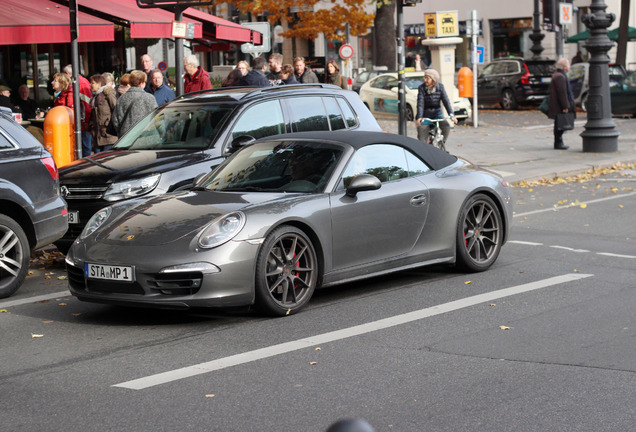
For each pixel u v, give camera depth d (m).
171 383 5.61
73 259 7.42
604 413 4.93
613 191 15.45
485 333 6.64
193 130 10.59
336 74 19.80
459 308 7.45
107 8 17.36
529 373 5.66
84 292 7.30
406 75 31.17
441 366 5.84
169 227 7.25
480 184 8.84
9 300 8.38
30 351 6.50
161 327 7.10
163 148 10.52
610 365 5.80
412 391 5.36
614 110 31.17
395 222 8.11
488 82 37.38
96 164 10.15
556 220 12.51
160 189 9.67
